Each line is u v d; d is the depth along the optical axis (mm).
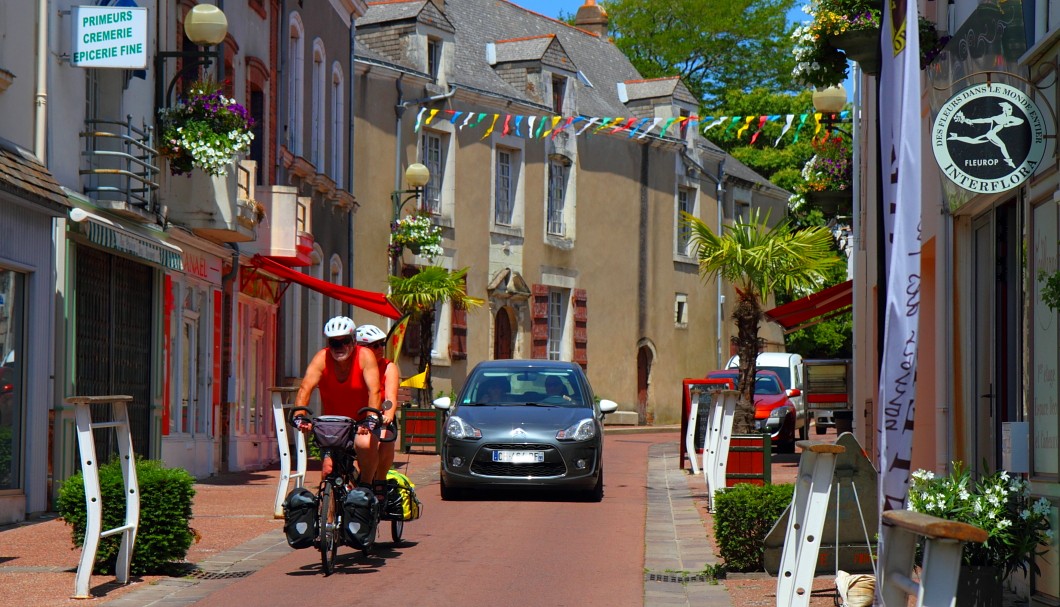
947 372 11609
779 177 51844
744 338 19453
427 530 13359
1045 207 8500
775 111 52469
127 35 15266
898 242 7031
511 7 44312
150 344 18312
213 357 21484
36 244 14211
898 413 6945
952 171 8688
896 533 4957
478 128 37406
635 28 56125
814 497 6715
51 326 14555
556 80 40750
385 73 33812
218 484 19328
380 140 33719
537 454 16203
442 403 17453
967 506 7965
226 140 18344
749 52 56062
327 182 28516
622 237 42812
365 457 10641
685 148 45125
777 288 19984
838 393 34156
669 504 16359
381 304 23688
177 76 18562
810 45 13984
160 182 18531
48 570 10320
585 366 41188
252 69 23359
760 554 10336
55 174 15062
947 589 4395
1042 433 8500
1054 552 7965
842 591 8344
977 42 10406
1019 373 9281
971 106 8688
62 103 15305
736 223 19484
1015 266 9836
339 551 11664
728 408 14500
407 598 9180
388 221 33906
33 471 14141
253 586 9727
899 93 7242
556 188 40719
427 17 35469
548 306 39906
